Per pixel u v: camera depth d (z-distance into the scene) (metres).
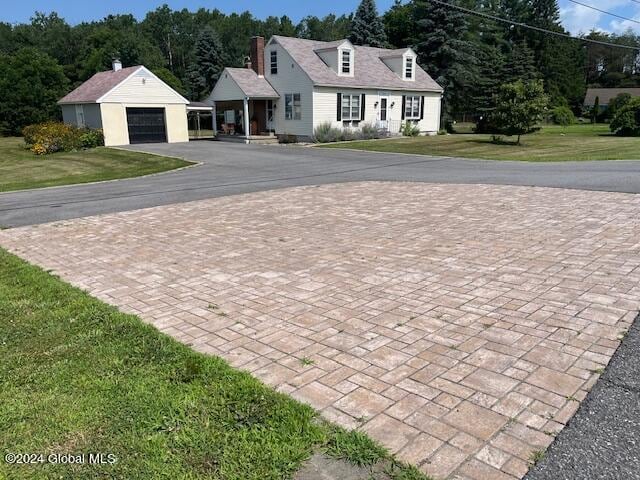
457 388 3.04
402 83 31.14
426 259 5.86
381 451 2.47
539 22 55.34
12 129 38.97
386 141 27.66
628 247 5.94
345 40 28.58
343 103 28.72
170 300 4.79
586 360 3.32
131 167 19.97
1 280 5.55
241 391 3.01
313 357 3.50
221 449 2.50
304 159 20.39
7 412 2.84
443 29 37.56
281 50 28.81
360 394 3.00
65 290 5.06
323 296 4.74
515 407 2.83
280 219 8.62
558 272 5.14
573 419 2.71
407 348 3.59
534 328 3.84
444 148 23.39
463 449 2.49
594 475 2.30
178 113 30.31
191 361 3.41
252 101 31.50
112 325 4.08
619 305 4.21
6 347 3.73
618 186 10.48
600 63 78.06
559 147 22.16
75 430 2.66
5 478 2.32
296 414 2.77
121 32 59.66
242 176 15.49
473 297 4.55
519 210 8.51
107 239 7.55
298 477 2.32
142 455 2.46
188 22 72.50
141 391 3.04
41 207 10.89
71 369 3.35
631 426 2.63
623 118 28.45
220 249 6.73
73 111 31.38
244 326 4.09
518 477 2.29
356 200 10.34
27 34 60.44
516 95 24.27
